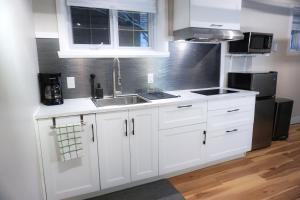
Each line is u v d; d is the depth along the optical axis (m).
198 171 2.57
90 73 2.44
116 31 2.60
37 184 1.70
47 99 2.06
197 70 3.04
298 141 3.42
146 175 2.25
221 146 2.65
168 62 2.82
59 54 2.21
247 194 2.14
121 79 2.59
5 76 1.13
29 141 1.54
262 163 2.74
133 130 2.10
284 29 3.79
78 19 2.43
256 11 3.43
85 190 2.01
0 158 0.96
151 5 2.64
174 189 2.23
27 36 1.77
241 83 3.02
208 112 2.47
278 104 3.27
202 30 2.41
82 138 1.91
